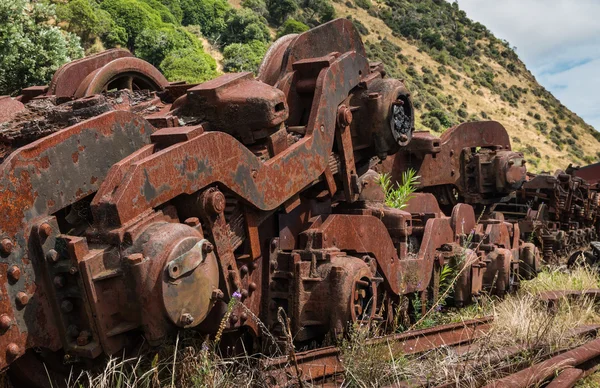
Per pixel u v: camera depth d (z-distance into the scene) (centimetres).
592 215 1535
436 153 961
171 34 5606
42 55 2227
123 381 346
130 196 343
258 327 468
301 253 482
